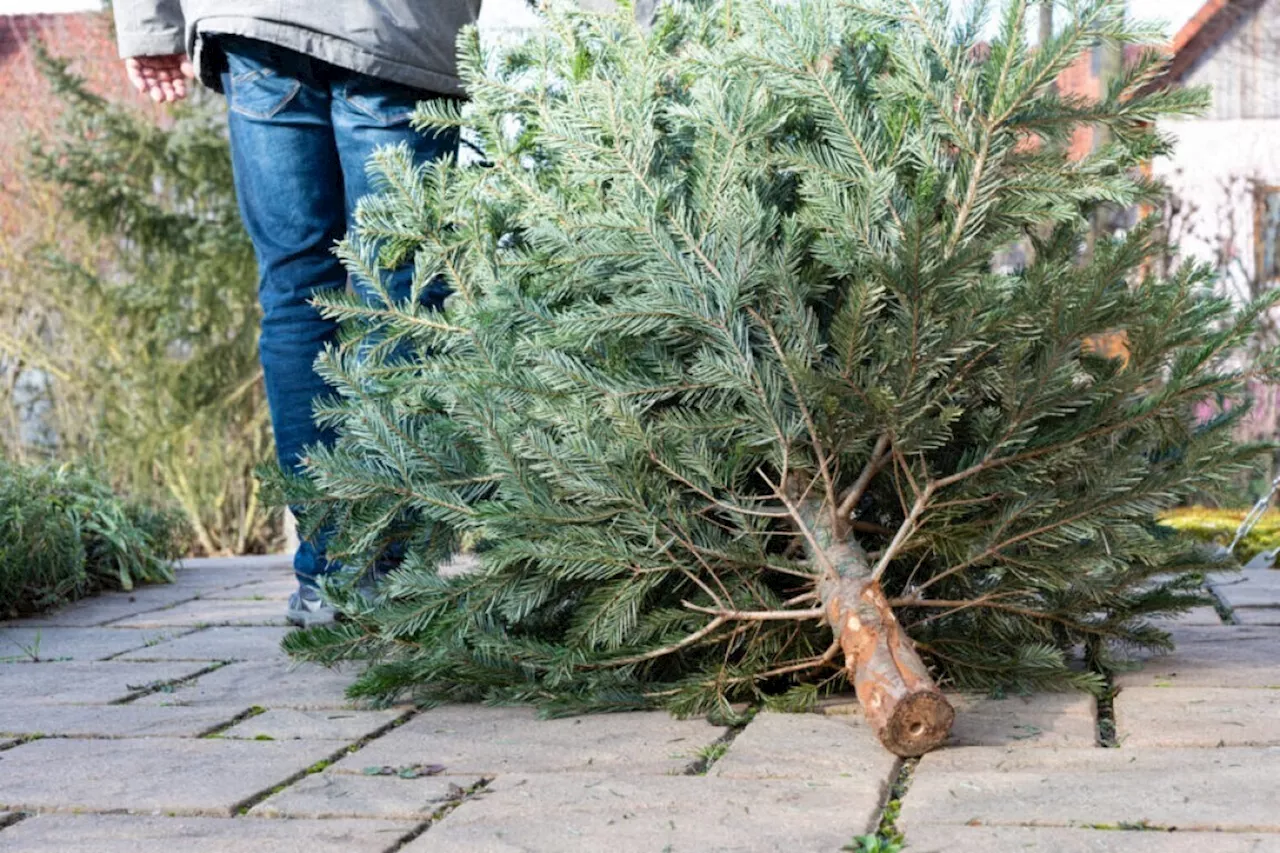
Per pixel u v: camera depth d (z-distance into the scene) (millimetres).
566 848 1629
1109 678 2547
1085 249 2686
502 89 2699
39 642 3406
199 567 5305
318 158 3240
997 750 2010
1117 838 1589
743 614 2303
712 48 2705
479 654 2453
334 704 2545
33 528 4121
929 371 2061
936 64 2379
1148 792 1758
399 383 2678
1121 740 2076
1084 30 2152
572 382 2283
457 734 2270
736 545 2312
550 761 2057
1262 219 6902
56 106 7992
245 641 3365
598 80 2447
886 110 2371
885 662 2062
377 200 2758
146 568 4766
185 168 7781
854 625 2131
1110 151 2320
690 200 2475
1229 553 2543
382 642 2580
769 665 2377
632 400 2293
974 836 1615
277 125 3199
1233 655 2770
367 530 2549
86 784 2002
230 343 7867
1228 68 6941
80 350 7836
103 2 7895
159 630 3629
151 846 1703
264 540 7949
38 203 7906
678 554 2357
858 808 1753
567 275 2482
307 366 3277
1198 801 1710
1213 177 6965
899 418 2096
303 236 3242
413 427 2623
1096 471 2230
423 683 2521
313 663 2893
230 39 3191
